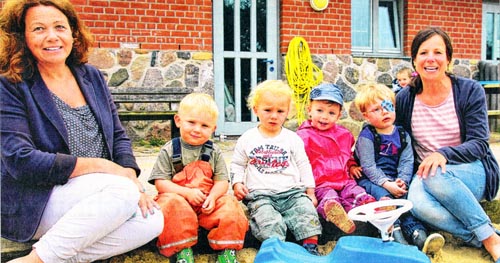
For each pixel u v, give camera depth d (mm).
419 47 2801
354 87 7480
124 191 2115
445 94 2854
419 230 2684
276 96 2705
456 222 2650
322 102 2922
